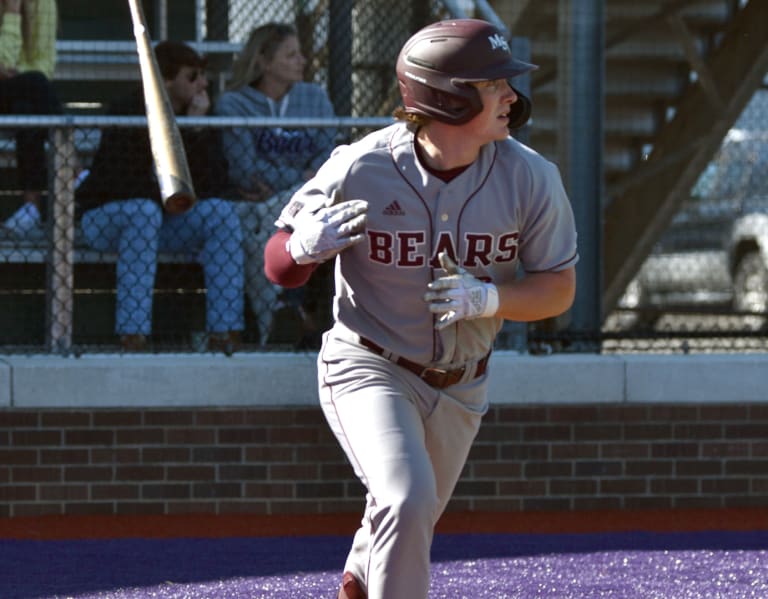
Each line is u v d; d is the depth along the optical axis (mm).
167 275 24062
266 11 27438
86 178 22719
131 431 22344
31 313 24375
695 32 34156
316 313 23562
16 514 22156
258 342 23703
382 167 11070
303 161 23234
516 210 11203
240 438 22516
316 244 10641
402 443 10711
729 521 22203
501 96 10797
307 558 18922
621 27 33344
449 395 11594
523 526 21734
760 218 32031
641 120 34406
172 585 16797
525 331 23938
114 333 24500
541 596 16047
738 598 16000
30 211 23328
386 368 11398
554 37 31484
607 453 23031
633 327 32938
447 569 17922
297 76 24156
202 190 22828
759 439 23312
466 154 10953
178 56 23156
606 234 33875
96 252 23297
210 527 21484
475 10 24297
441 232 11078
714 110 32656
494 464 22891
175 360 22672
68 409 22203
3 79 23938
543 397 22922
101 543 20078
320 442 22641
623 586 16719
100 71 27562
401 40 25562
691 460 23188
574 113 24938
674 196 32969
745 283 31938
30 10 24531
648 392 23109
